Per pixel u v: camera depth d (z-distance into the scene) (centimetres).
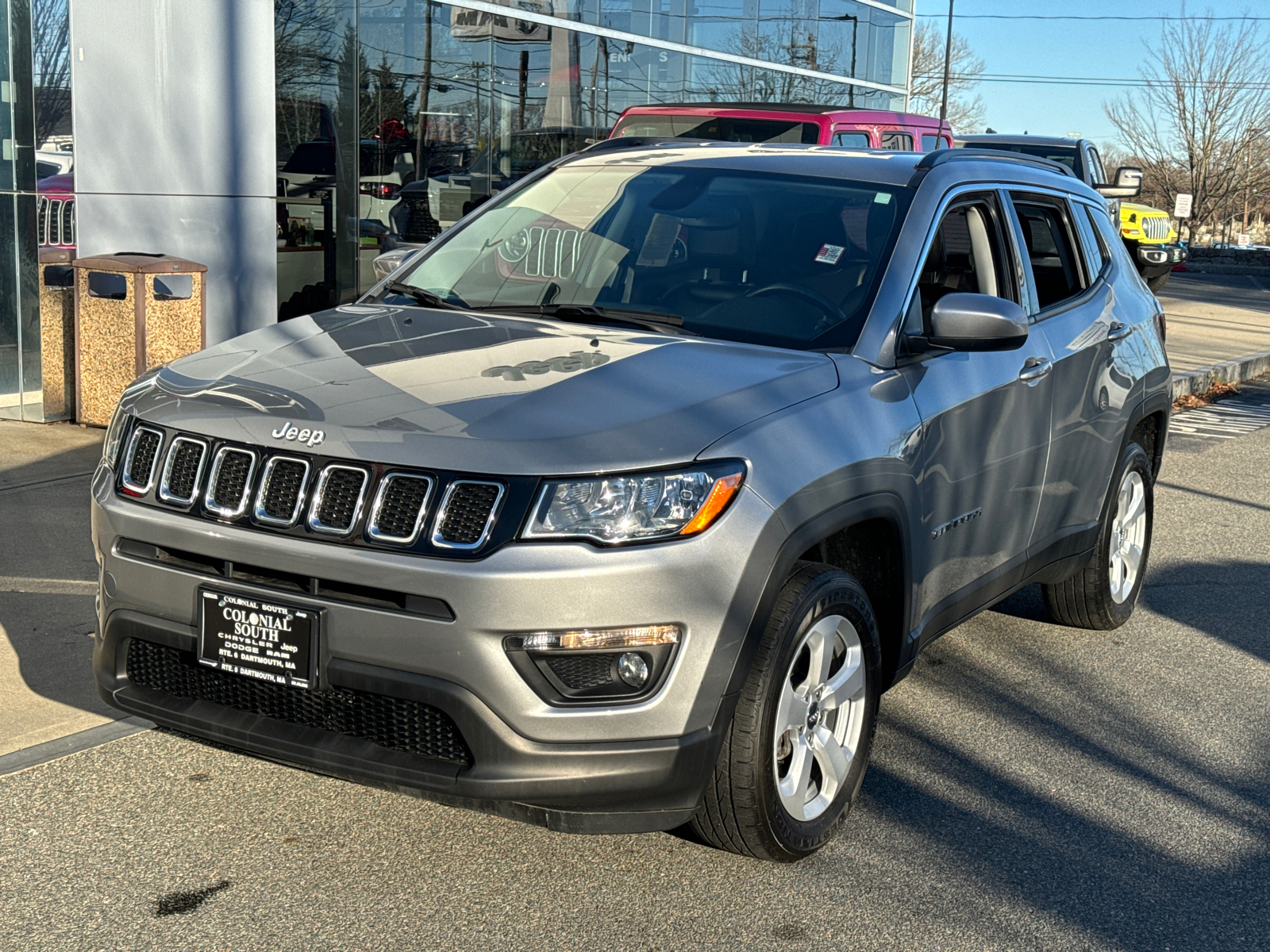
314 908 321
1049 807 396
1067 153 1622
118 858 340
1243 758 439
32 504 661
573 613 289
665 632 296
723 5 1466
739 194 436
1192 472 940
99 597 343
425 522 295
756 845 333
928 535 387
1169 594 630
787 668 325
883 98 1845
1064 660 530
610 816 303
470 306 420
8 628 493
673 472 300
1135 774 422
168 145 894
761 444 317
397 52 1033
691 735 303
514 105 1171
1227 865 364
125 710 335
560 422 306
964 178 446
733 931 319
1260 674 522
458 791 296
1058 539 495
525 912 323
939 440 386
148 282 824
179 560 322
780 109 1030
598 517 292
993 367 424
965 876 351
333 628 300
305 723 316
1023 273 468
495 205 473
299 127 962
